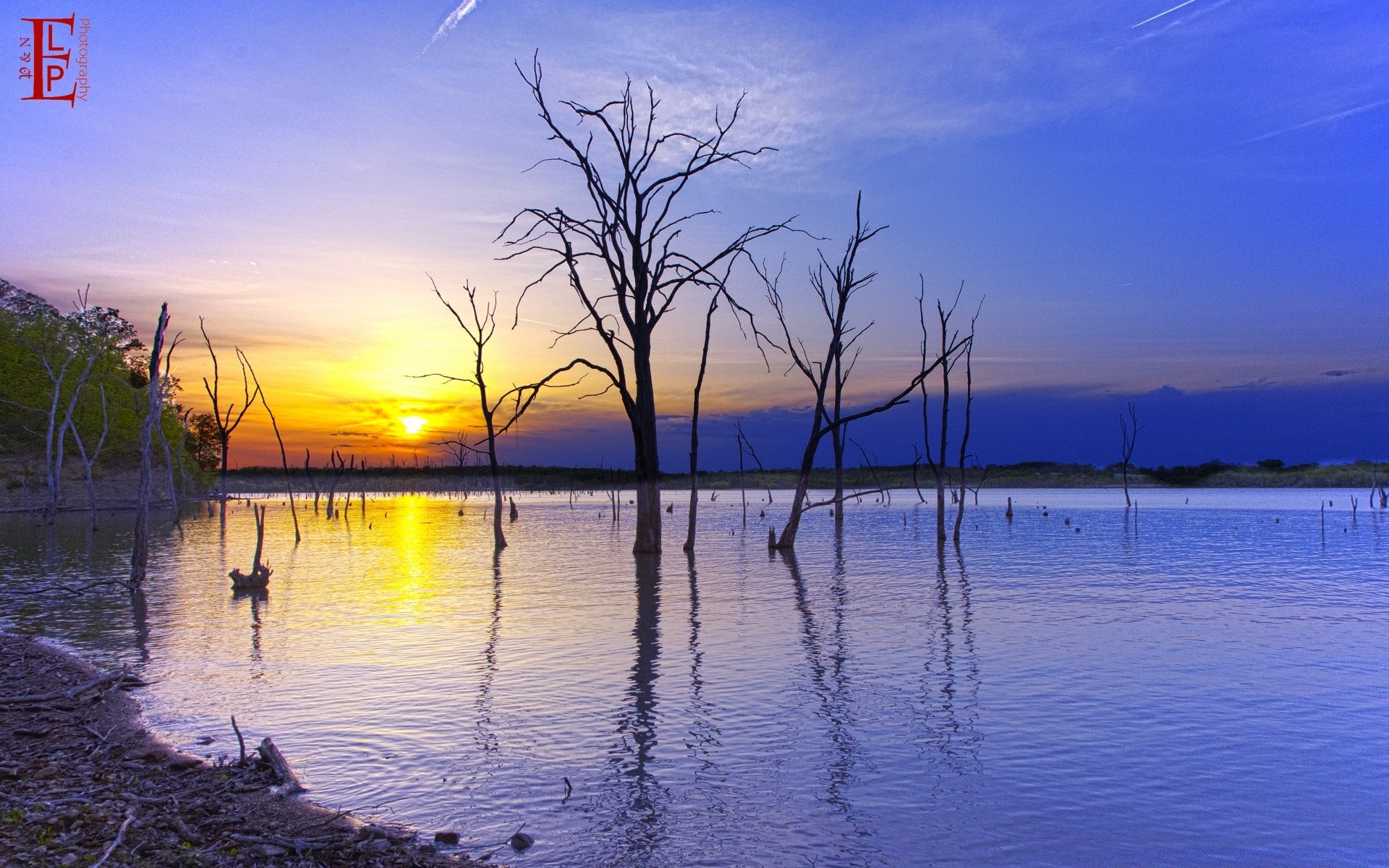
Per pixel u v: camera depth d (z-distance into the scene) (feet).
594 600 73.20
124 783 28.12
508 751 32.27
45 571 96.99
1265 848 24.14
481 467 577.02
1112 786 28.73
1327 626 58.65
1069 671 45.27
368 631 57.62
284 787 27.86
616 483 428.56
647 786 28.71
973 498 382.22
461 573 96.94
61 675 44.27
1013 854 23.72
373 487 558.56
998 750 32.42
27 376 246.88
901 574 93.15
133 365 304.91
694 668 46.03
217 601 73.46
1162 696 40.22
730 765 30.78
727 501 360.28
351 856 22.95
